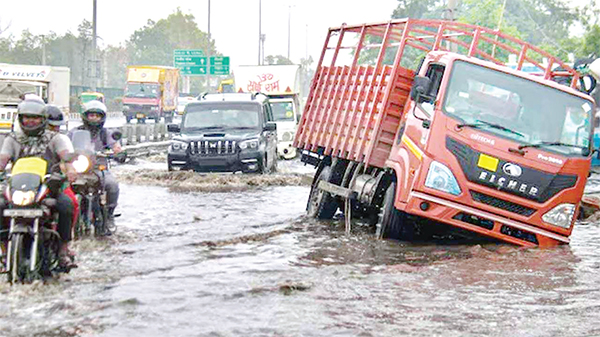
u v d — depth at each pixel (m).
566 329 7.12
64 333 6.87
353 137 14.38
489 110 11.70
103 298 8.15
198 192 19.42
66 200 9.05
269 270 9.75
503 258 10.73
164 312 7.59
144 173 23.09
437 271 9.74
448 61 11.85
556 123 11.70
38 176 8.73
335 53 16.70
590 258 10.77
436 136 11.51
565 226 11.59
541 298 8.34
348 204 14.09
